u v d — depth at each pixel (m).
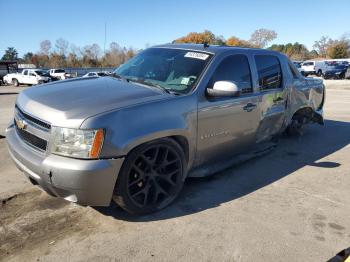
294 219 3.86
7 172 5.02
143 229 3.54
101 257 3.10
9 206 3.97
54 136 3.35
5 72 41.88
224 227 3.63
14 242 3.29
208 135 4.33
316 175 5.21
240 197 4.35
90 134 3.28
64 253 3.14
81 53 73.25
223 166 4.77
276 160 5.84
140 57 5.12
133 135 3.46
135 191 3.70
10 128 4.23
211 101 4.29
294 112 6.32
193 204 4.11
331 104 13.48
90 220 3.69
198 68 4.41
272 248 3.31
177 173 4.01
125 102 3.63
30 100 3.82
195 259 3.11
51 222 3.64
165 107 3.80
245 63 5.02
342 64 41.31
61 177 3.27
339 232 3.63
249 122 4.96
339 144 6.95
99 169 3.28
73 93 3.87
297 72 6.44
